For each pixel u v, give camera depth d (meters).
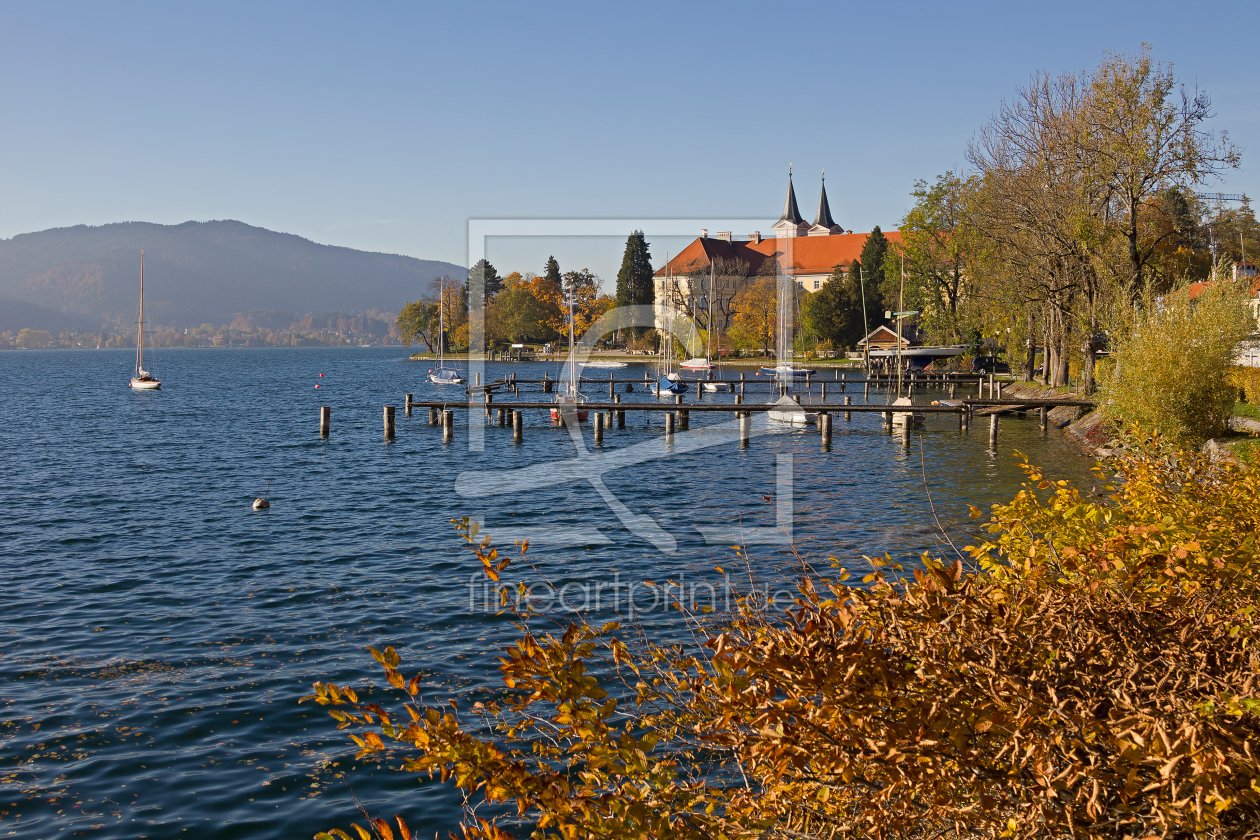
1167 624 4.16
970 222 49.62
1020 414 48.06
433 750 3.97
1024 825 3.90
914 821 4.36
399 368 149.25
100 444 39.47
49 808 8.19
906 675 4.11
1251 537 5.78
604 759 4.07
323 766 8.93
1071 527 6.38
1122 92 35.81
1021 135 42.03
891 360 81.38
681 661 5.39
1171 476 7.42
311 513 22.92
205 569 16.94
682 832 4.30
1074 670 4.08
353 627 13.27
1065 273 42.78
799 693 4.04
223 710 10.26
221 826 7.89
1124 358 28.12
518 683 4.18
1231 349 26.28
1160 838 3.55
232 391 83.75
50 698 10.62
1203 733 3.48
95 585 15.77
